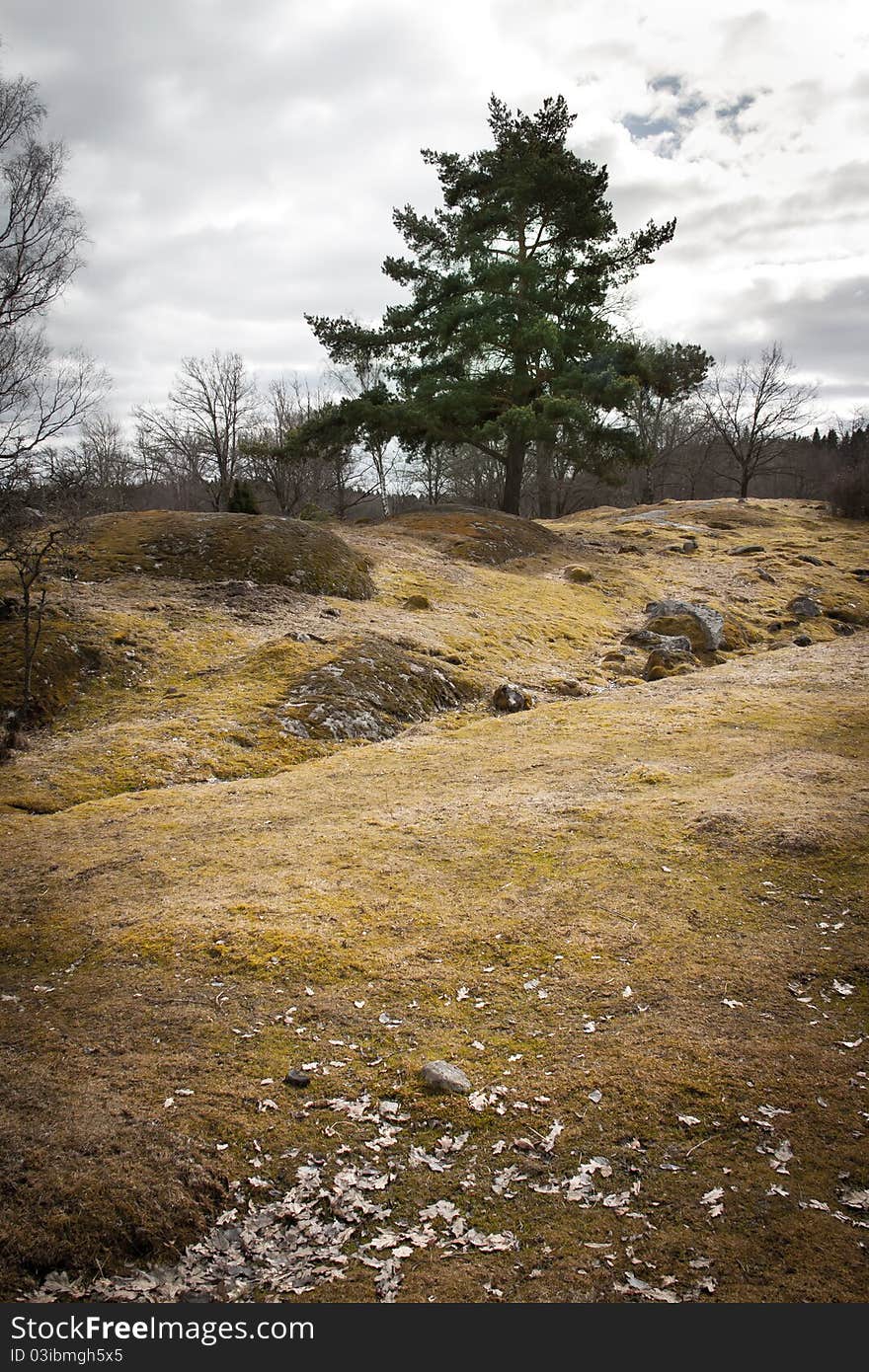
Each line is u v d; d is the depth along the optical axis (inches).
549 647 831.7
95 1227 171.5
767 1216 171.9
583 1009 248.8
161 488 2491.4
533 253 1412.4
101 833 401.4
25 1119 201.3
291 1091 215.2
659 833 367.2
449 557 1106.7
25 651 564.7
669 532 1537.9
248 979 267.4
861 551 1443.2
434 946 285.7
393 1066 225.1
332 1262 165.9
